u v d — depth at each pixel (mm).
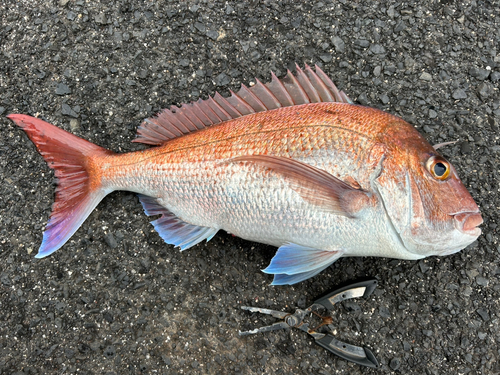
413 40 472
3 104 462
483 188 452
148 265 442
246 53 470
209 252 444
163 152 406
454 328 433
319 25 473
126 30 470
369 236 373
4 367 424
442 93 467
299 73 414
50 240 412
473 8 478
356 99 467
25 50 467
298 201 368
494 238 443
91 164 419
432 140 461
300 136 374
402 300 438
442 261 441
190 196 401
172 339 429
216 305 436
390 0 474
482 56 472
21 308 435
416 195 364
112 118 462
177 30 471
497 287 437
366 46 470
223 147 389
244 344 428
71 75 464
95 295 437
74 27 469
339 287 427
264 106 412
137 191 422
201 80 468
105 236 445
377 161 362
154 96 466
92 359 426
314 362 427
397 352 430
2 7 471
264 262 442
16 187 452
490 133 462
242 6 474
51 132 414
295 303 437
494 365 428
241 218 390
